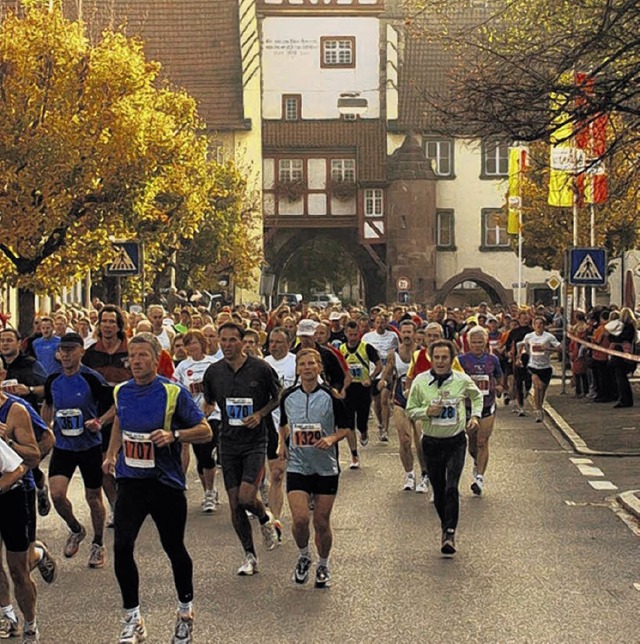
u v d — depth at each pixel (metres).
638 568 15.58
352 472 25.05
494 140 30.55
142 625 12.29
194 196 56.84
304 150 104.81
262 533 16.83
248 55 103.62
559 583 14.70
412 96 105.62
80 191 41.41
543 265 86.62
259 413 15.94
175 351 25.58
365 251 106.69
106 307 18.75
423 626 12.67
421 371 21.92
